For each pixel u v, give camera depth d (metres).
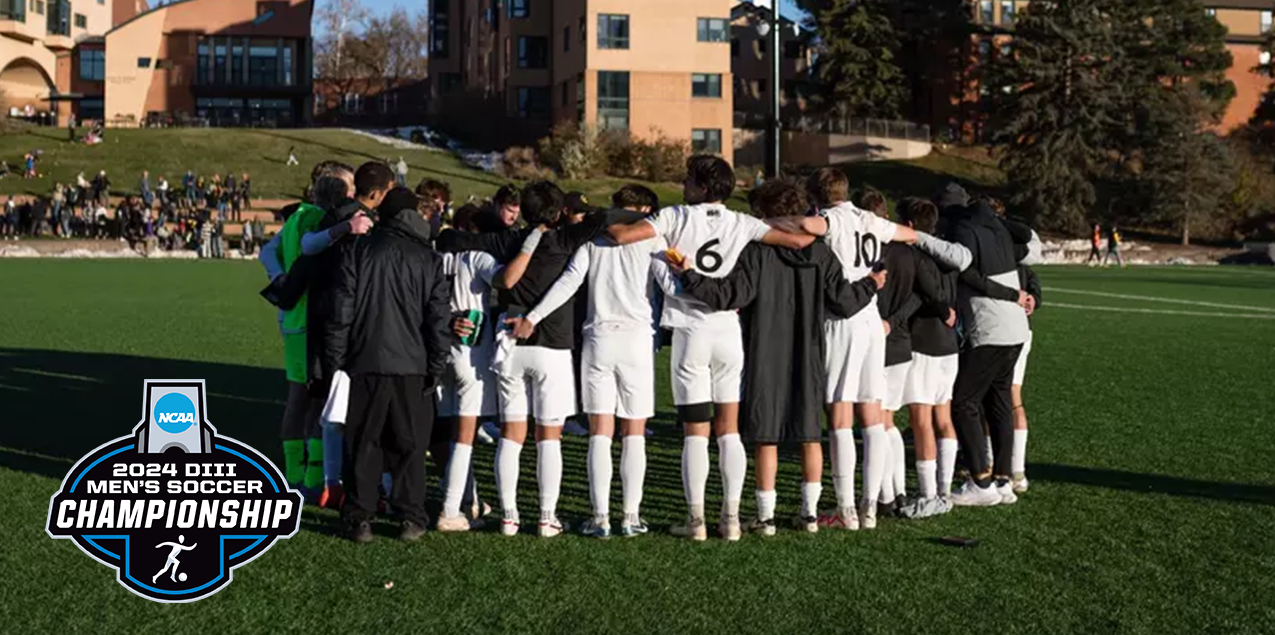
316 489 8.16
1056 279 41.12
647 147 66.44
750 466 9.69
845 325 7.39
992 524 7.71
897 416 12.30
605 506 7.34
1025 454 9.96
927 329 7.86
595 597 6.11
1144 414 12.06
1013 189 69.44
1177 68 72.00
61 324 20.47
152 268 39.91
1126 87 67.62
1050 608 5.98
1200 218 66.12
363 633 5.57
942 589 6.27
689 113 69.62
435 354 7.04
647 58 68.94
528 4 75.38
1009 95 68.25
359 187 7.57
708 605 5.98
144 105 82.88
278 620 5.75
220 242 49.72
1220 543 7.21
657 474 9.36
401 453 7.19
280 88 84.81
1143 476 9.14
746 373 7.09
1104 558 6.88
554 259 7.12
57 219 53.31
